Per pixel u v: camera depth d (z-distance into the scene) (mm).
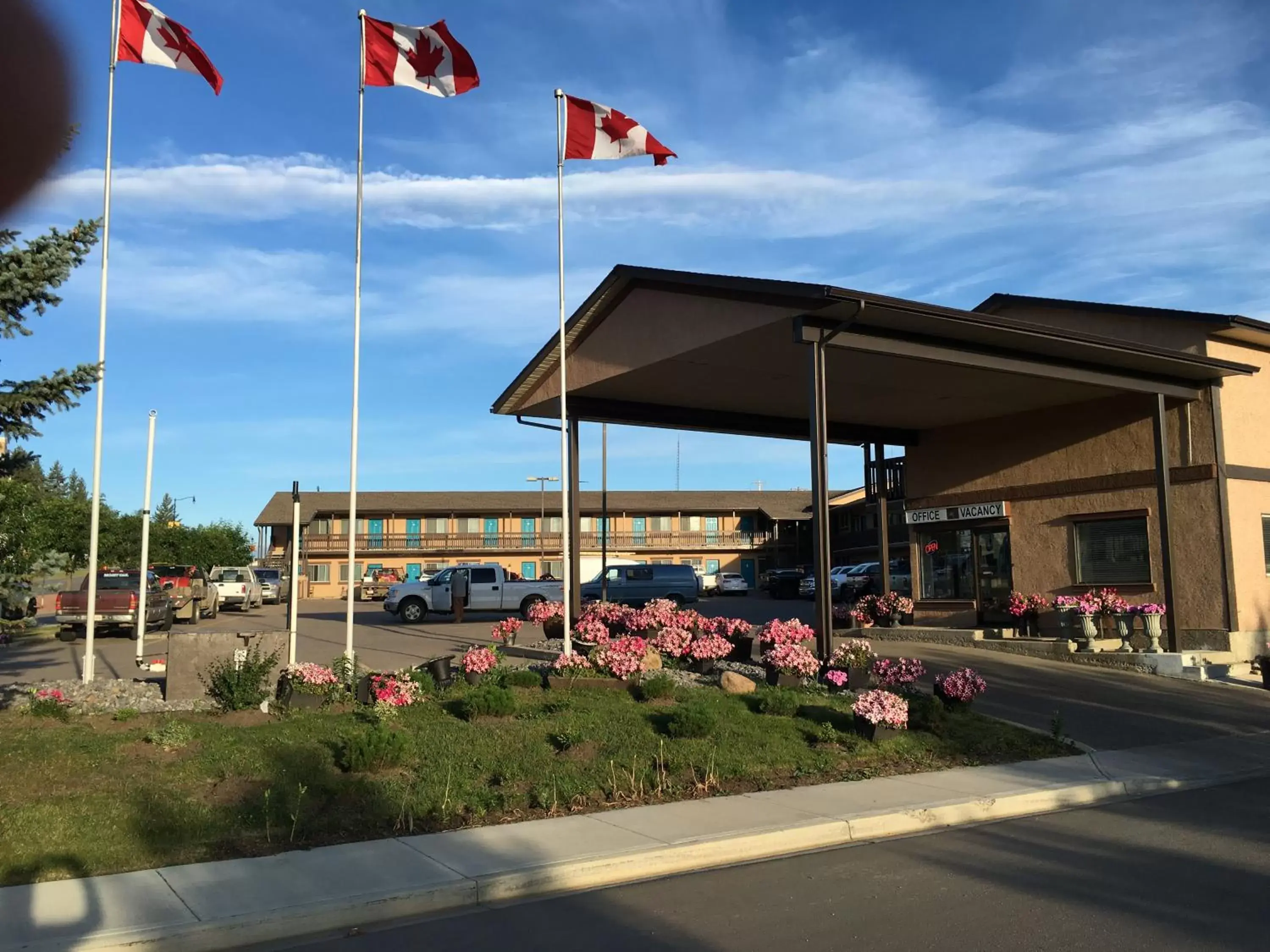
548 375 20219
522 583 31594
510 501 66562
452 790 8742
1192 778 10617
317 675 11984
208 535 48812
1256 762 11461
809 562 66062
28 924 5777
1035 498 21641
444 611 30203
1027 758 11305
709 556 66375
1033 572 21578
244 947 5781
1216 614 18391
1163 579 18422
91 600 12648
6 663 19297
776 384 18922
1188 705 14672
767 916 6172
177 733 9844
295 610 12961
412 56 14273
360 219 13961
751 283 14289
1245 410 19266
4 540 9945
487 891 6621
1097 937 5719
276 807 8102
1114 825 8680
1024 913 6168
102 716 11195
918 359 15258
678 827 8070
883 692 11523
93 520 12766
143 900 6199
